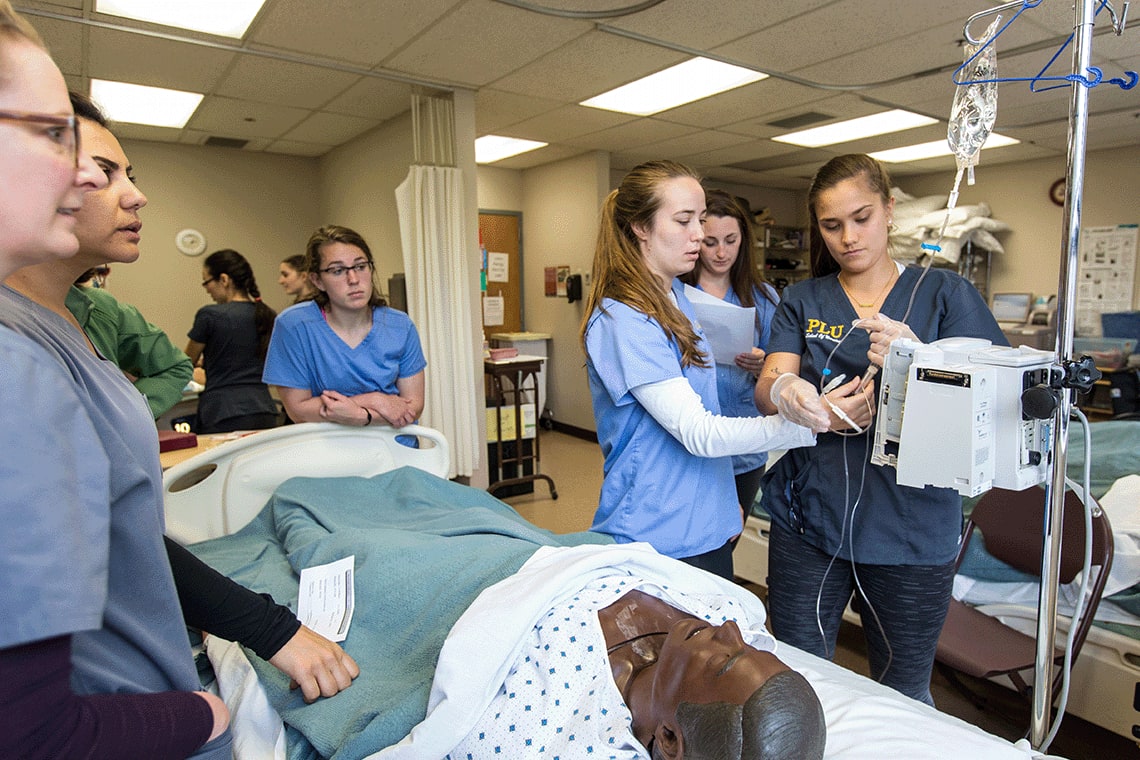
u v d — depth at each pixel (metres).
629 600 0.98
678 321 1.24
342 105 3.91
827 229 1.30
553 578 0.95
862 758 0.90
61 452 0.45
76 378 0.57
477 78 3.49
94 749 0.47
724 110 4.16
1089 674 1.72
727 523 1.33
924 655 1.32
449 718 0.84
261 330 3.45
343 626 1.12
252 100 3.79
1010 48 3.15
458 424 3.80
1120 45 3.12
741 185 7.23
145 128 4.37
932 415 0.95
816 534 1.37
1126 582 1.73
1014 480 0.93
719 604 1.03
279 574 1.38
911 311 1.29
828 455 1.35
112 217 0.73
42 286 0.70
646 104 4.03
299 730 0.94
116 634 0.60
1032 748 0.99
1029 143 5.31
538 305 6.16
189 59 3.11
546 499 4.16
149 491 0.60
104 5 2.55
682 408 1.16
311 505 1.60
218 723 0.62
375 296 2.07
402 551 1.24
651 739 0.85
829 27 2.87
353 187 4.84
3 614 0.41
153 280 4.86
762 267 7.20
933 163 6.27
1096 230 5.69
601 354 1.24
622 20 2.76
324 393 1.84
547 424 6.20
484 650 0.87
